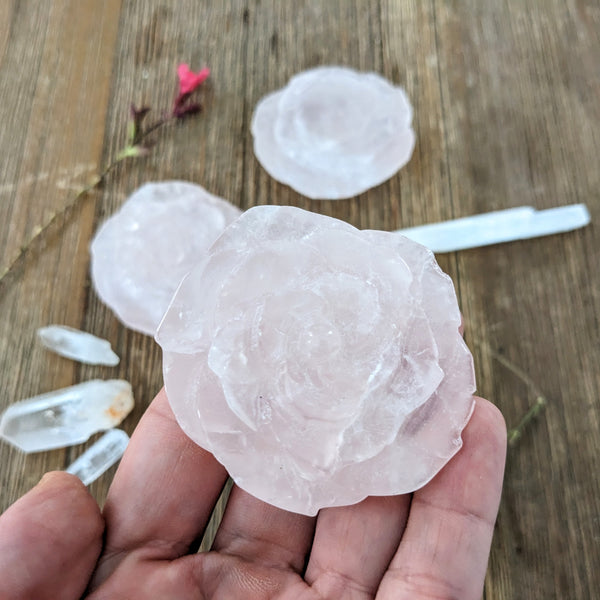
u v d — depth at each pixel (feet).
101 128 0.73
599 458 0.61
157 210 0.68
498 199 0.70
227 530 0.49
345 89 0.73
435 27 0.77
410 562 0.44
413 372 0.44
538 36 0.77
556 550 0.58
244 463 0.43
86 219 0.69
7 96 0.74
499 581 0.57
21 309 0.66
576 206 0.69
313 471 0.43
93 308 0.66
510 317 0.66
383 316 0.44
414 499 0.46
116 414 0.61
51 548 0.40
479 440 0.46
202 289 0.45
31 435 0.60
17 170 0.71
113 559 0.44
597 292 0.66
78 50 0.76
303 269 0.45
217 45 0.77
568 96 0.75
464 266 0.67
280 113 0.73
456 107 0.74
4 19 0.77
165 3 0.78
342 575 0.46
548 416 0.62
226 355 0.43
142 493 0.46
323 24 0.77
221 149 0.72
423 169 0.71
